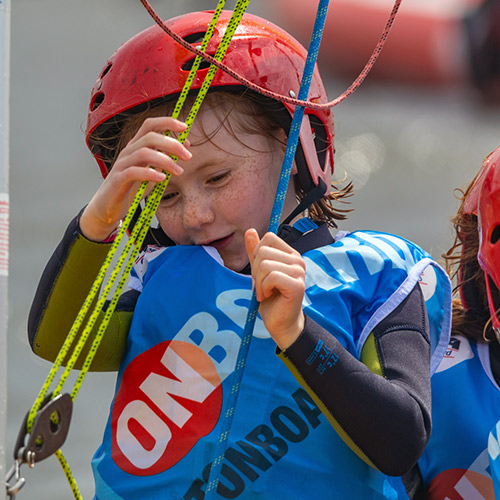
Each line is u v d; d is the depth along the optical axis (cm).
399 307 620
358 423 553
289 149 558
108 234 616
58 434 471
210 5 3481
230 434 593
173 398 614
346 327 611
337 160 2875
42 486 1260
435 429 742
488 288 697
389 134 3128
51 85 3106
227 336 614
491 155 777
